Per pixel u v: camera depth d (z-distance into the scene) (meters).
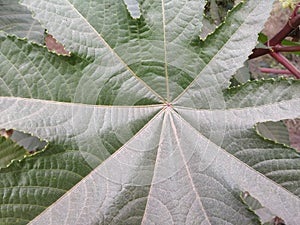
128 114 0.32
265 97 0.33
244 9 0.34
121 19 0.32
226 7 0.61
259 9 0.34
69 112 0.30
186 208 0.31
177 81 0.33
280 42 0.48
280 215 0.31
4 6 0.46
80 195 0.29
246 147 0.32
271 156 0.32
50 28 0.31
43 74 0.30
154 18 0.33
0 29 0.45
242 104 0.33
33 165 0.28
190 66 0.33
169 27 0.33
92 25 0.32
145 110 0.33
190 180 0.32
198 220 0.31
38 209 0.28
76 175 0.29
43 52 0.30
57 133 0.29
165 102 0.33
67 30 0.31
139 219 0.31
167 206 0.31
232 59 0.33
